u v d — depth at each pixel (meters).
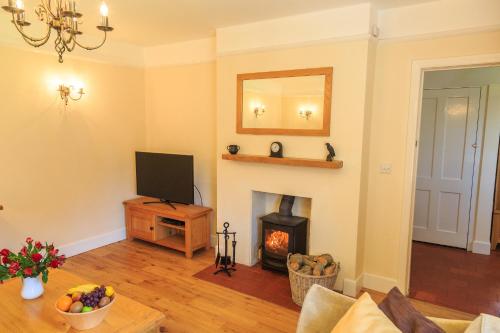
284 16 3.16
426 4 2.78
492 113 3.99
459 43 2.71
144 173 4.34
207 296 3.03
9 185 3.35
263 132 3.41
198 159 4.32
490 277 3.48
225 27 3.55
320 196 3.15
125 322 1.77
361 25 2.82
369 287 3.23
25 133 3.44
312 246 3.25
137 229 4.32
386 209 3.12
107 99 4.19
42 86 3.53
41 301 1.98
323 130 3.06
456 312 2.82
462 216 4.27
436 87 4.28
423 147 4.42
